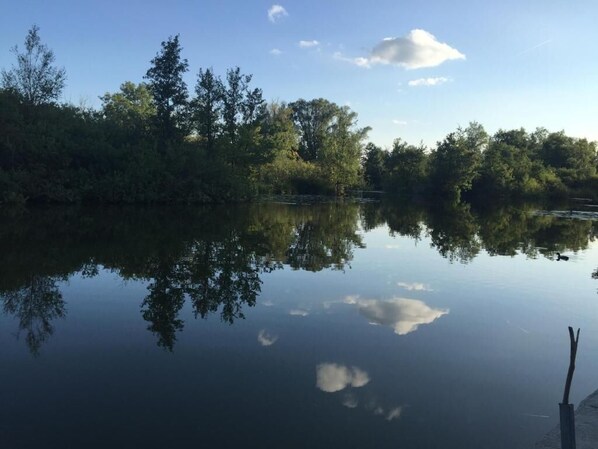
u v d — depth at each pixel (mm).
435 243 23781
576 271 16797
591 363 8289
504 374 7742
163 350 8445
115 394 6699
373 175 95938
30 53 39094
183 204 41594
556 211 50281
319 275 15188
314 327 9914
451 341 9297
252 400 6586
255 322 10156
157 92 44906
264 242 21750
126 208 35688
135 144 42344
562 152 94875
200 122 47344
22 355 8125
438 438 5738
